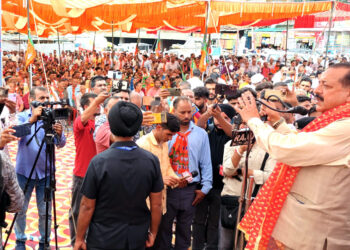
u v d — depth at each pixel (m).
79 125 3.63
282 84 3.52
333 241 1.98
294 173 2.08
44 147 3.96
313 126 2.07
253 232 2.22
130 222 2.34
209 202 3.97
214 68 14.45
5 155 2.42
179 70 16.55
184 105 3.61
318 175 1.99
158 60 19.88
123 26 15.80
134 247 2.33
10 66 15.12
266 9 10.39
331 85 2.00
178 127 3.24
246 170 2.72
